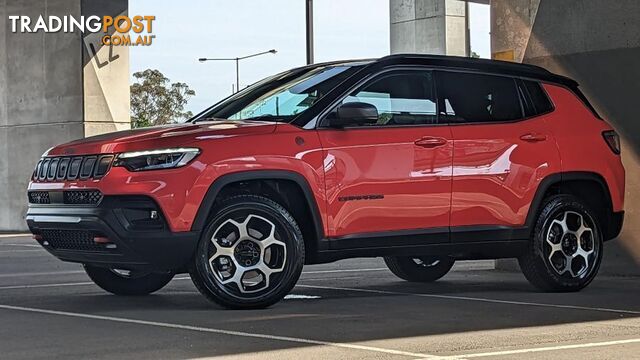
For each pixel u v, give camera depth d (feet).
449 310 23.06
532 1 33.83
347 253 23.81
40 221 23.43
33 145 81.71
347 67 25.05
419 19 97.40
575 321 21.26
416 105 24.95
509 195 25.73
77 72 79.51
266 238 22.94
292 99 24.41
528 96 26.68
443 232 24.82
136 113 179.22
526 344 18.30
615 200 27.84
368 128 24.12
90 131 79.61
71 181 22.81
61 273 34.73
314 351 17.49
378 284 29.84
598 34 32.30
